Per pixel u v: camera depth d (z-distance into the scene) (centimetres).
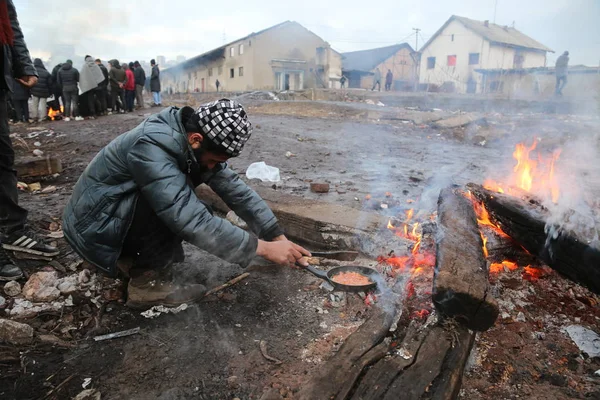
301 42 3944
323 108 1447
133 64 1505
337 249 304
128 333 209
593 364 184
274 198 371
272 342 203
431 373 151
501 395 167
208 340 204
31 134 889
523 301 227
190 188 207
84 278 253
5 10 253
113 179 211
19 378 178
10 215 274
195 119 204
